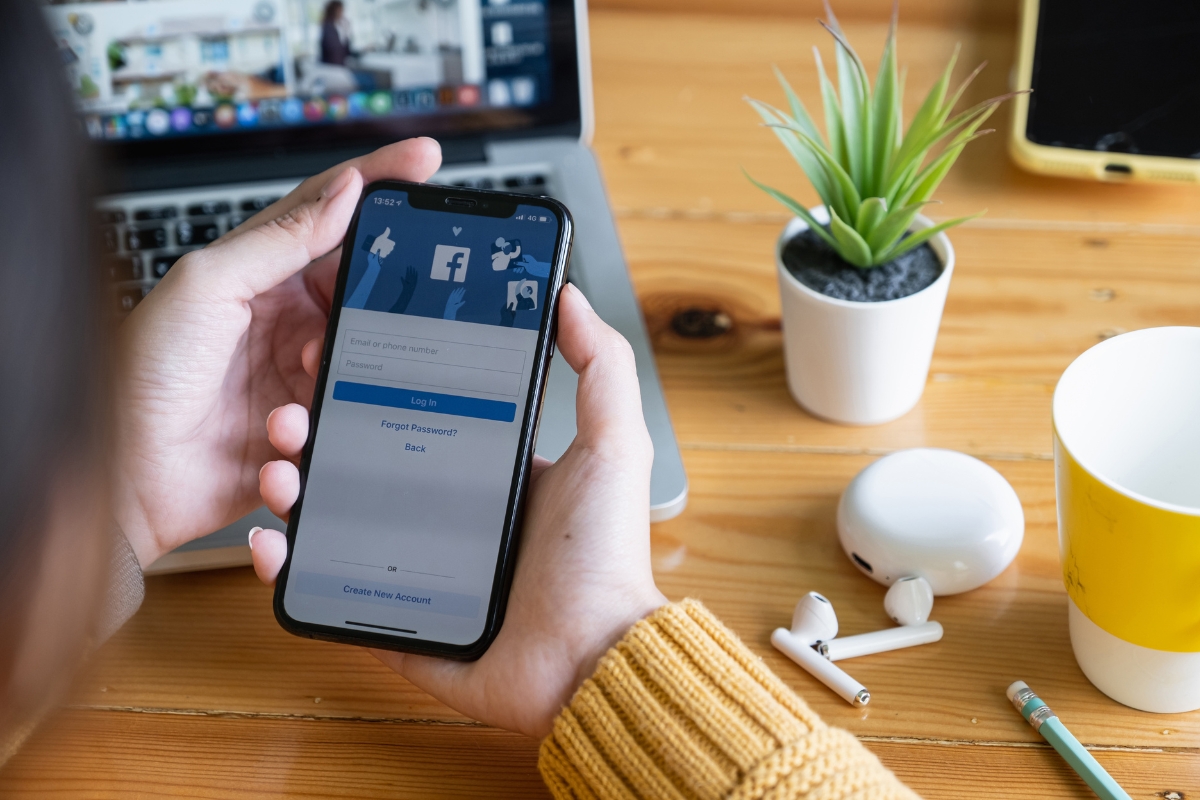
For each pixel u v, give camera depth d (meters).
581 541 0.50
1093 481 0.44
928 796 0.49
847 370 0.64
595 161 0.84
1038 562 0.59
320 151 0.83
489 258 0.56
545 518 0.53
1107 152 0.79
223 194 0.81
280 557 0.53
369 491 0.53
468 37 0.82
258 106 0.82
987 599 0.57
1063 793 0.49
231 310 0.58
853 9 1.01
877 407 0.66
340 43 0.81
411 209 0.57
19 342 0.20
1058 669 0.54
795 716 0.44
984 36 0.97
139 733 0.52
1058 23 0.81
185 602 0.59
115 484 0.25
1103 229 0.80
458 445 0.53
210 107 0.81
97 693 0.54
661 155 0.90
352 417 0.54
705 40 1.01
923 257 0.65
